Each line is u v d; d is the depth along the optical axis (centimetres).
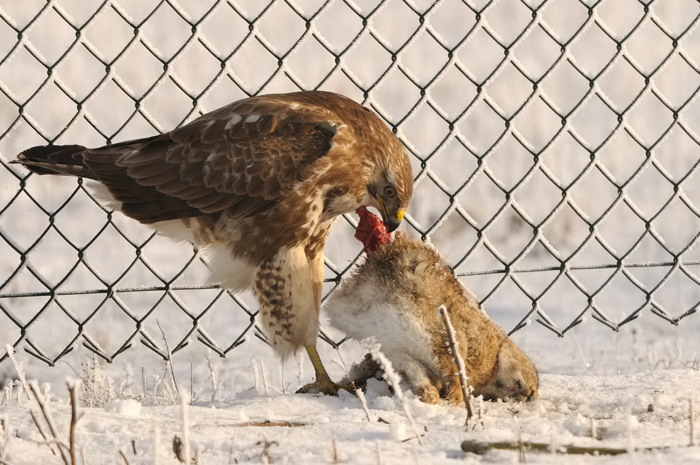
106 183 841
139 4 3136
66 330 1298
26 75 2581
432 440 605
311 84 2572
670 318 1088
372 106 991
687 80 2794
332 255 1644
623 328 1344
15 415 655
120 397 854
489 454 571
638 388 812
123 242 1764
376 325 766
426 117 2458
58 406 690
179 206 830
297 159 816
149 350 1236
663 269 1653
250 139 820
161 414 682
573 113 1055
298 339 830
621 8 3250
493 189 2017
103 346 1215
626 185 1070
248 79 2553
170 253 1733
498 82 2733
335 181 824
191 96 939
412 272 771
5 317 1355
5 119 2244
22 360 1152
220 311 1435
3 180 2011
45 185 2020
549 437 604
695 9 3259
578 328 1360
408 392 743
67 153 853
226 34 2881
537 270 1046
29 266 928
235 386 1066
